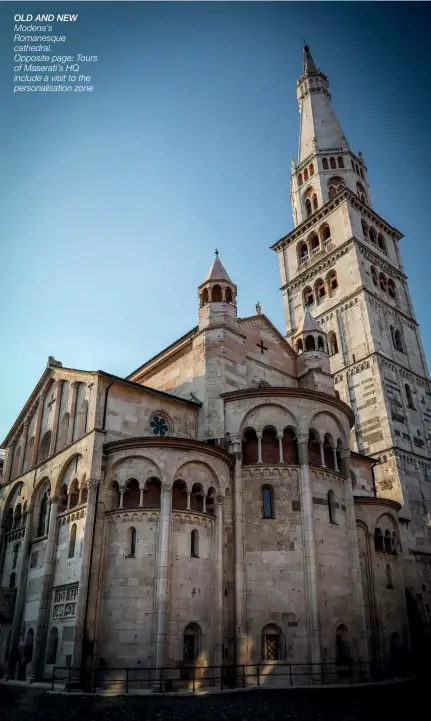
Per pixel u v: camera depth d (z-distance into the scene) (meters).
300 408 39.25
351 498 39.69
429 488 56.81
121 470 34.28
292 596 34.12
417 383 64.88
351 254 69.19
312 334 49.34
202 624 31.73
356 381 62.22
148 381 48.72
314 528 36.06
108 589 31.31
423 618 47.34
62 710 22.75
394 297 71.31
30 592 37.44
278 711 22.83
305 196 82.38
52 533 36.03
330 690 30.05
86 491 33.94
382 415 57.84
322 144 83.50
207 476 35.44
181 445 34.38
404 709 23.31
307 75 91.19
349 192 72.69
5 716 21.27
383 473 55.53
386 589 43.16
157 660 29.02
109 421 36.75
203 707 23.86
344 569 36.78
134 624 30.12
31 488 41.84
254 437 39.03
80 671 29.19
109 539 32.62
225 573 34.44
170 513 32.50
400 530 49.97
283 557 35.16
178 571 31.81
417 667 41.16
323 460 38.72
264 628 33.47
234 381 41.53
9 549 42.91
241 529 35.66
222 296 44.81
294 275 77.75
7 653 37.12
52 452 41.09
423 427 61.47
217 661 31.34
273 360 46.91
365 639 35.59
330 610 34.62
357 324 64.94
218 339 42.34
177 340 45.97
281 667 32.41
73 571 32.56
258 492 37.03
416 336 70.25
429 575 50.75
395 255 77.12
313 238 77.69
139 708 23.47
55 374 44.12
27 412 48.75
